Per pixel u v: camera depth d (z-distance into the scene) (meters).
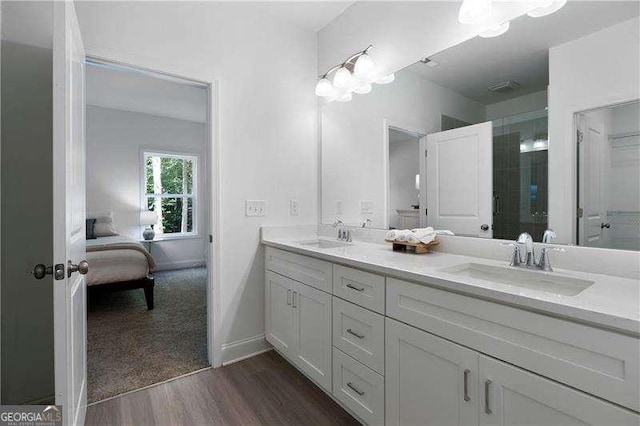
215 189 2.11
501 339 0.96
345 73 2.19
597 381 0.78
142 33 1.86
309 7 2.30
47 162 1.61
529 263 1.31
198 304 3.40
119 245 3.28
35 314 1.58
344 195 2.41
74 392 1.24
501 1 1.50
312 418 1.61
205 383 1.91
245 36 2.25
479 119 1.61
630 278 1.13
